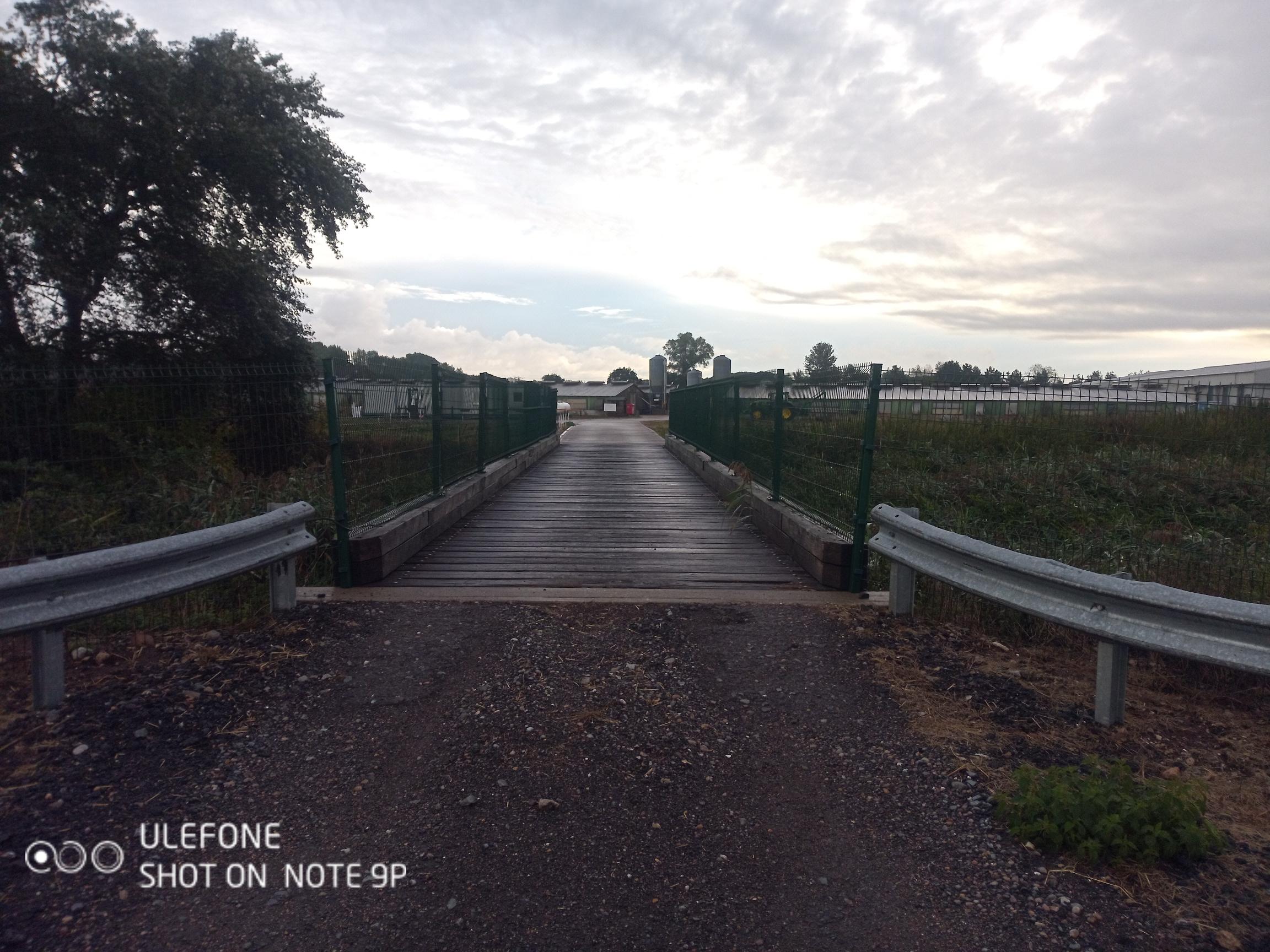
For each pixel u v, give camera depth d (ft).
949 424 35.40
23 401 23.00
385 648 16.05
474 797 10.85
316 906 8.72
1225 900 8.67
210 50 56.65
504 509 36.09
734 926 8.52
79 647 15.25
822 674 15.07
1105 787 9.97
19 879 8.95
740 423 37.78
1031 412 36.94
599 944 8.23
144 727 12.34
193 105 55.01
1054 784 10.19
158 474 24.04
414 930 8.39
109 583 13.05
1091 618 12.62
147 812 10.34
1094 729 12.76
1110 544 22.43
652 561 24.76
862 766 11.84
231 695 13.64
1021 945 8.16
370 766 11.64
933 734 12.65
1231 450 33.99
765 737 12.76
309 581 22.45
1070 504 29.40
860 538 20.59
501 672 14.85
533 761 11.80
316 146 62.90
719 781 11.44
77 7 51.26
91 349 54.49
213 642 16.01
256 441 26.12
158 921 8.43
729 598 19.94
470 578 22.20
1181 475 31.91
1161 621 11.73
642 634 17.19
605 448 79.10
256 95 59.93
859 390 26.27
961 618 18.08
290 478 25.66
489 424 42.52
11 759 11.32
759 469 32.78
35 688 12.58
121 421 24.11
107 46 50.52
